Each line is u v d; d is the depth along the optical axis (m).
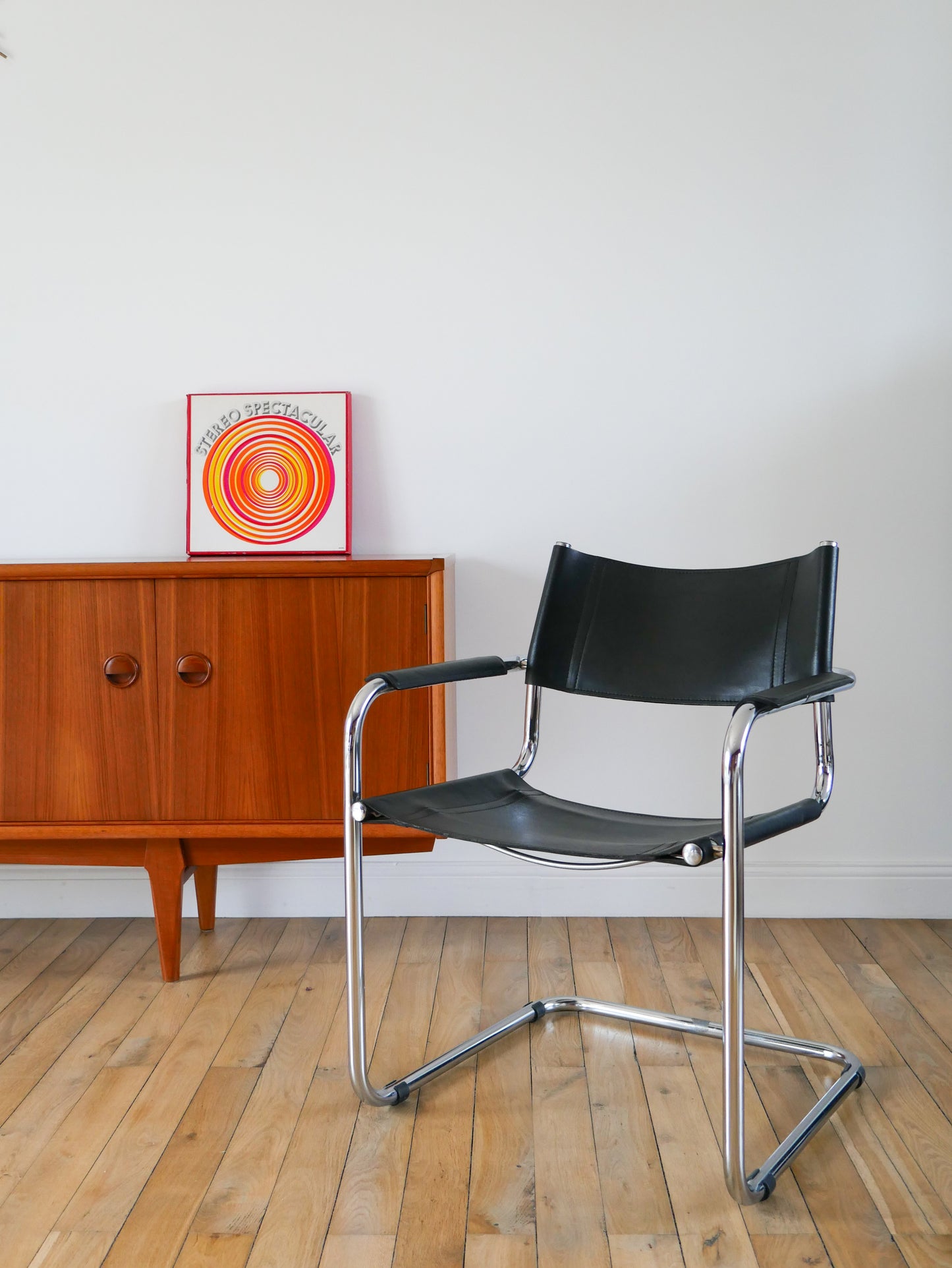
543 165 2.19
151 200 2.22
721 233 2.18
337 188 2.21
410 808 1.46
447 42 2.18
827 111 2.16
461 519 2.24
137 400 2.24
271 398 2.22
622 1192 1.27
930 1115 1.44
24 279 2.23
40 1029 1.73
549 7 2.17
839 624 2.22
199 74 2.20
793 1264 1.14
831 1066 1.58
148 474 2.25
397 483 2.24
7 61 2.21
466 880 2.28
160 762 1.91
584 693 1.71
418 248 2.21
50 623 1.89
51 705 1.90
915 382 2.18
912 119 2.15
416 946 2.10
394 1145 1.38
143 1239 1.19
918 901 2.24
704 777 2.25
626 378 2.21
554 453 2.22
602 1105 1.48
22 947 2.12
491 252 2.20
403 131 2.19
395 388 2.22
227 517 2.21
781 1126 1.42
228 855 1.95
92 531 2.26
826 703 1.46
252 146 2.21
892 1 2.13
